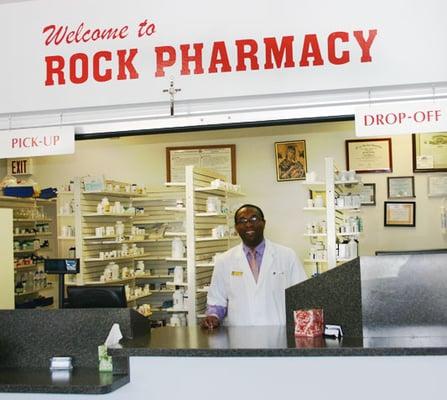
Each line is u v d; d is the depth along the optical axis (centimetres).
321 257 619
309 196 762
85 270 681
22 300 851
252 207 399
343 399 251
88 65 333
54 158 864
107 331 293
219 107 326
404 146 736
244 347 257
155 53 327
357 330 281
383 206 737
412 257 276
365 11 310
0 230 464
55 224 895
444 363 246
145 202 830
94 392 249
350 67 310
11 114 345
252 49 318
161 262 816
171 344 271
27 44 340
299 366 254
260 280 392
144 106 334
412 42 307
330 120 320
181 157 815
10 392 258
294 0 314
